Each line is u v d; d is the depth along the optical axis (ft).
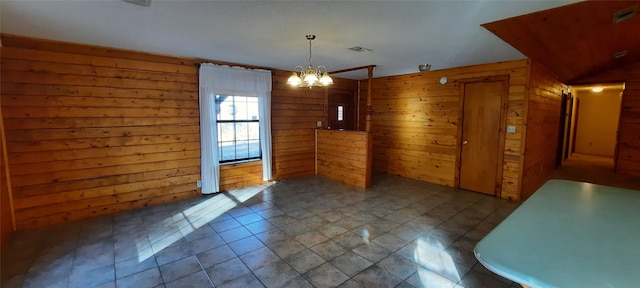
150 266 8.21
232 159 16.16
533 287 3.00
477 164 15.70
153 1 7.23
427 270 8.04
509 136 14.43
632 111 19.40
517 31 9.64
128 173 12.75
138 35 10.22
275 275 7.78
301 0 7.12
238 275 7.78
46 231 10.53
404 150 19.33
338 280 7.55
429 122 17.81
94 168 11.97
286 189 16.08
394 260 8.56
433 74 17.44
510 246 3.81
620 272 3.20
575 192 6.41
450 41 10.81
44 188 11.02
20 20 8.64
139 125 12.87
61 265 8.24
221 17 8.37
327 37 10.41
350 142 17.24
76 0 7.16
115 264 8.30
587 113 30.66
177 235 10.23
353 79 21.84
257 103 16.75
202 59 14.34
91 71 11.64
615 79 19.85
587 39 11.14
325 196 14.85
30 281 7.47
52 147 11.08
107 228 10.82
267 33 9.95
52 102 10.96
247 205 13.42
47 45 10.75
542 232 4.27
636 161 19.51
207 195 14.90
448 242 9.75
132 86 12.58
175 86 13.67
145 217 11.91
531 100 14.06
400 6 7.47
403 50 12.31
